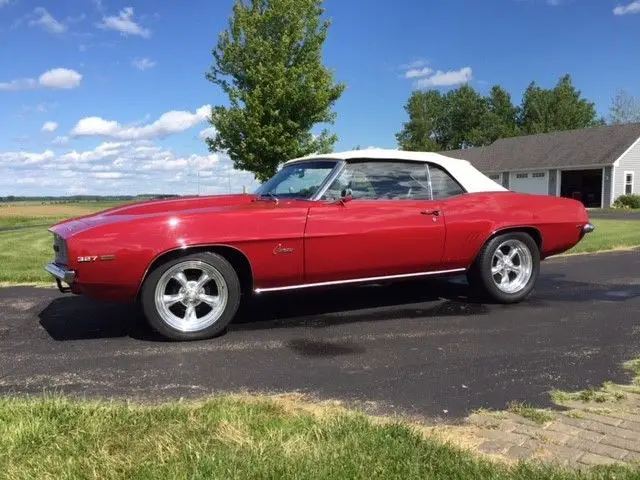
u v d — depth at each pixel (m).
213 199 6.04
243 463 2.56
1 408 3.19
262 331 5.18
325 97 17.33
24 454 2.67
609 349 4.52
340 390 3.69
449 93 75.75
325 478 2.45
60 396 3.55
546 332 5.05
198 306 5.04
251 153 17.30
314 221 5.13
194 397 3.59
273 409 3.25
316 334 5.06
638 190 36.38
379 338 4.92
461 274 6.09
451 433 3.01
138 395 3.63
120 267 4.59
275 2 17.36
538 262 6.37
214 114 17.88
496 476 2.47
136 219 4.74
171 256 4.77
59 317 5.70
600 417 3.21
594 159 36.44
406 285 7.19
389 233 5.43
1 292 7.00
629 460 2.69
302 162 6.16
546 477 2.47
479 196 5.99
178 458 2.62
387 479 2.45
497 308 6.00
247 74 17.30
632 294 6.66
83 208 44.50
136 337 4.99
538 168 39.78
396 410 3.35
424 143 73.75
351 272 5.38
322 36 17.81
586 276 7.88
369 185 5.59
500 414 3.27
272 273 5.07
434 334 5.03
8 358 4.41
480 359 4.31
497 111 73.81
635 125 37.75
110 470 2.53
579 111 67.62
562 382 3.79
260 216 4.97
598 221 19.02
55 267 4.94
